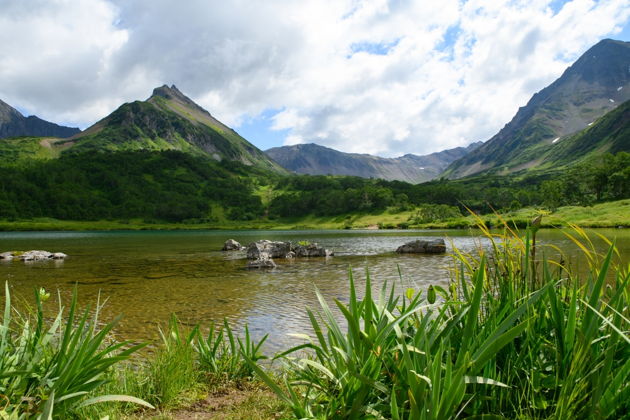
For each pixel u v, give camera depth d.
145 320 13.65
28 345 3.74
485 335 2.87
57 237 96.25
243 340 10.85
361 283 22.06
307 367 4.17
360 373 2.78
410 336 3.36
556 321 2.71
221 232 139.75
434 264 31.67
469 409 2.68
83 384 3.46
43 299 4.04
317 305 16.19
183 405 4.85
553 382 2.71
